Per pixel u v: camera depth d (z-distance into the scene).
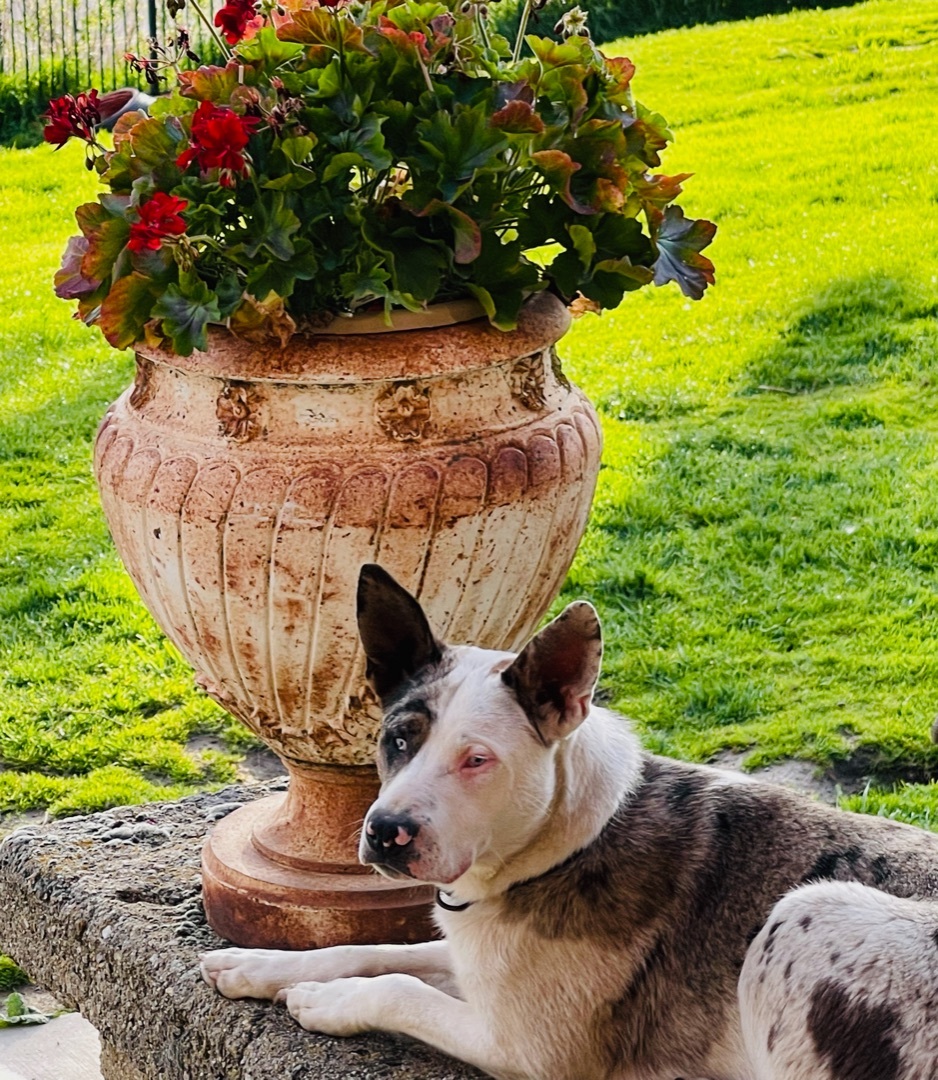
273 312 3.71
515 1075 3.73
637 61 18.97
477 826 3.46
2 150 17.33
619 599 7.83
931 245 12.67
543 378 4.12
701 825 3.79
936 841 3.79
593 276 4.01
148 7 18.12
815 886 3.55
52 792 6.52
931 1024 3.24
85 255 3.76
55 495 9.57
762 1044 3.49
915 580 7.87
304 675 4.01
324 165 3.74
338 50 3.73
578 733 3.73
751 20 20.52
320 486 3.81
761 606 7.69
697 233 4.21
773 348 11.12
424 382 3.87
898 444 9.47
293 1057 3.83
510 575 4.05
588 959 3.68
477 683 3.54
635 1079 3.73
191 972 4.18
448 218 3.74
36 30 18.52
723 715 6.77
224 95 3.76
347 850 4.29
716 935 3.69
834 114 16.52
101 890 4.62
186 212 3.71
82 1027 5.16
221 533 3.87
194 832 5.06
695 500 8.84
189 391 3.95
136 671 7.48
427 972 4.06
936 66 17.62
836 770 6.32
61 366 11.76
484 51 4.00
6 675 7.46
